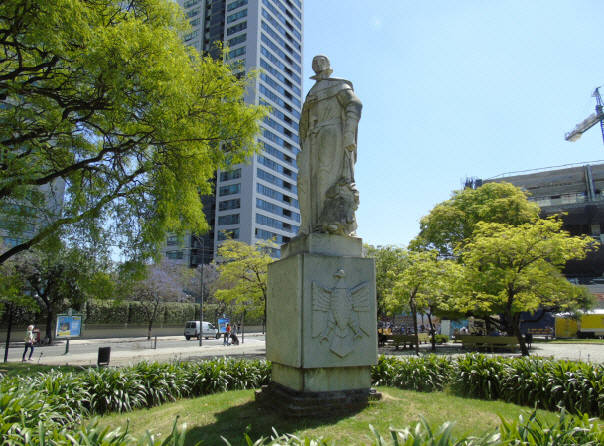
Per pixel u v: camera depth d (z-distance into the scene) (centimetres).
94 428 347
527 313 3531
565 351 2120
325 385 548
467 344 2422
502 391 721
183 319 4497
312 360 537
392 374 847
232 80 1362
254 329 5528
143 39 984
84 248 1144
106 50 929
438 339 3055
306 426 483
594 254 5341
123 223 1126
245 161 1362
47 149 1227
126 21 1080
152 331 4231
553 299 1794
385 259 2714
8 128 976
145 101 1006
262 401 606
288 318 567
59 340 3397
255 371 865
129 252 1134
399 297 1866
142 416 621
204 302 5075
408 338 2370
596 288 4897
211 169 1291
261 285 2105
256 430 487
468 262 1748
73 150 1264
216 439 474
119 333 3966
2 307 1415
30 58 1148
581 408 624
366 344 570
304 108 691
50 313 3045
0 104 1277
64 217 1136
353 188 621
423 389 802
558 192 6575
